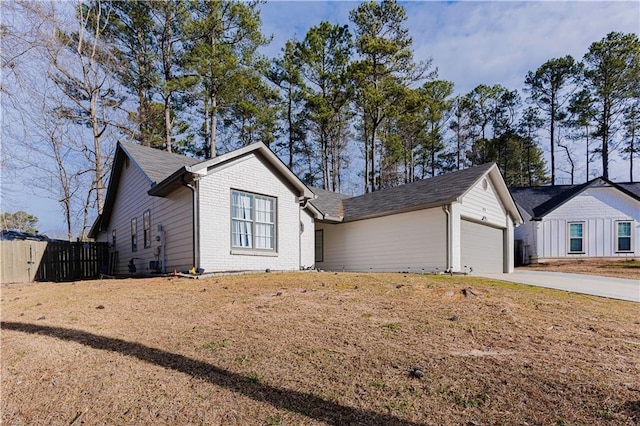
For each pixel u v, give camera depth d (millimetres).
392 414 2676
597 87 27812
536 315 5008
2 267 12594
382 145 30141
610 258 17969
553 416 2580
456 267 11406
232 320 4938
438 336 4148
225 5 20609
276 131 27234
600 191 18406
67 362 3729
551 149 31688
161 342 4180
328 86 26047
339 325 4613
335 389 3039
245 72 21812
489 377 3137
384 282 7602
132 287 7785
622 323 4723
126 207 15211
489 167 12797
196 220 9453
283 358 3652
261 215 11102
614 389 2887
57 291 7957
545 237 18906
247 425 2600
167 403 2920
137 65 20547
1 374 3527
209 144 23766
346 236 15062
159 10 19922
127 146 13812
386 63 23656
